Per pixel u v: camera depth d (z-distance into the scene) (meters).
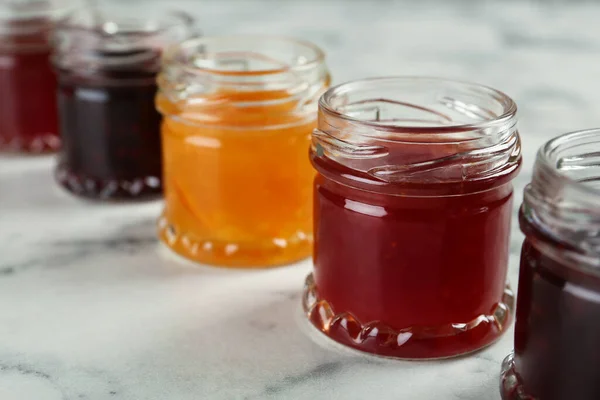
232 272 0.33
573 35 0.59
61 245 0.34
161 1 0.67
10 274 0.33
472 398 0.27
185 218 0.33
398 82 0.30
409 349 0.28
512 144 0.28
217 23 0.60
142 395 0.27
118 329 0.30
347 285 0.29
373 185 0.27
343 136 0.28
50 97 0.41
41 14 0.41
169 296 0.31
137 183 0.37
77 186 0.37
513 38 0.58
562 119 0.43
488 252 0.28
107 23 0.39
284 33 0.58
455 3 0.69
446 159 0.27
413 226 0.27
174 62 0.33
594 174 0.27
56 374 0.28
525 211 0.26
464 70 0.50
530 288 0.25
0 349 0.29
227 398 0.27
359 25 0.61
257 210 0.32
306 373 0.28
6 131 0.41
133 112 0.36
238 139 0.32
